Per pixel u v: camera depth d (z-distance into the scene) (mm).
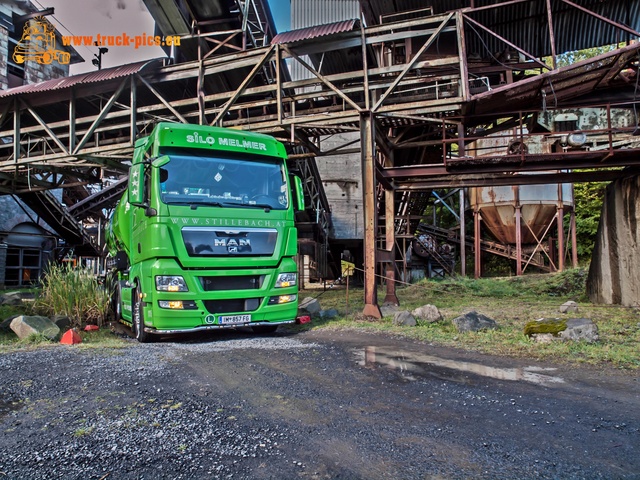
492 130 13273
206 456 2965
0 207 23547
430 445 3150
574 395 4355
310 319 10547
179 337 8320
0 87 24281
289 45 11898
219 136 8039
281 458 2939
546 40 14000
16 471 2760
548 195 23328
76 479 2654
